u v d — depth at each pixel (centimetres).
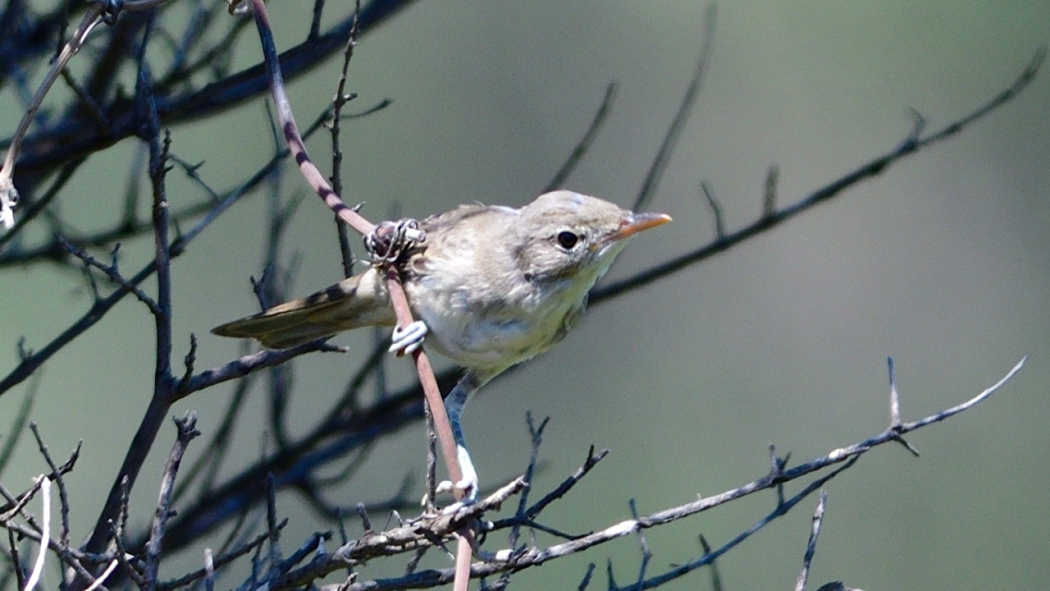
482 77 1667
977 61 1748
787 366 1614
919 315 1681
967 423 1582
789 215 861
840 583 616
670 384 1577
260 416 1324
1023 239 1698
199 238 1420
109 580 627
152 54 991
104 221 1345
